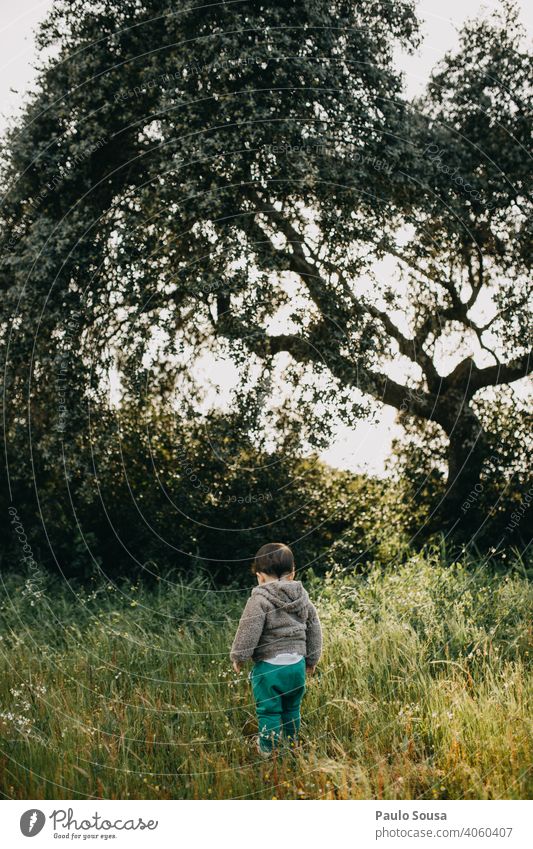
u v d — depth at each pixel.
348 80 6.23
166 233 6.27
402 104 6.40
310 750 3.17
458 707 3.35
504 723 3.22
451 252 6.88
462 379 6.99
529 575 5.54
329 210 6.59
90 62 6.02
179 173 6.08
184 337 6.71
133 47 6.10
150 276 6.30
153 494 6.64
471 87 6.61
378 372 6.89
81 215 6.04
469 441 6.89
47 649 4.51
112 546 6.52
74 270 6.03
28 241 5.81
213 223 6.50
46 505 6.30
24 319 5.90
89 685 4.03
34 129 6.08
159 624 5.04
